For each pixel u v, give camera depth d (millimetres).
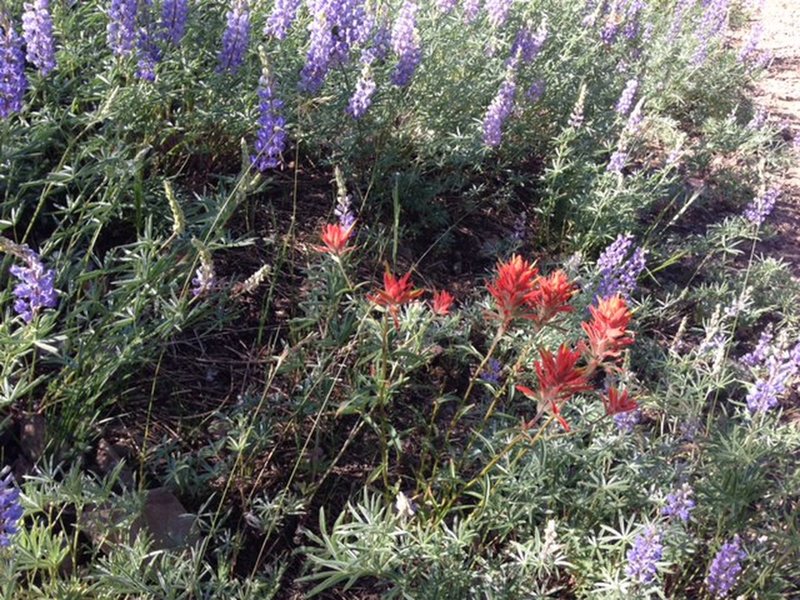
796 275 1779
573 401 1152
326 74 1402
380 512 853
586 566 905
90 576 761
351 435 1019
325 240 915
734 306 1314
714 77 2490
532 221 1657
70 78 1313
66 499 779
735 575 910
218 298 1173
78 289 977
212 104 1318
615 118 1862
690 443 1109
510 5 1746
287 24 1382
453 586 845
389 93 1463
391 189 1470
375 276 1353
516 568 876
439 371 1217
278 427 1043
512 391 999
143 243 958
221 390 1086
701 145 2115
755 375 1189
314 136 1440
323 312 1166
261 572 907
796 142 2264
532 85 1704
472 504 1007
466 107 1595
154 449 954
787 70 3117
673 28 2523
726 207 1990
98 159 1100
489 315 870
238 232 1312
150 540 835
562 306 822
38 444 915
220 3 1414
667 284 1638
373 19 1548
